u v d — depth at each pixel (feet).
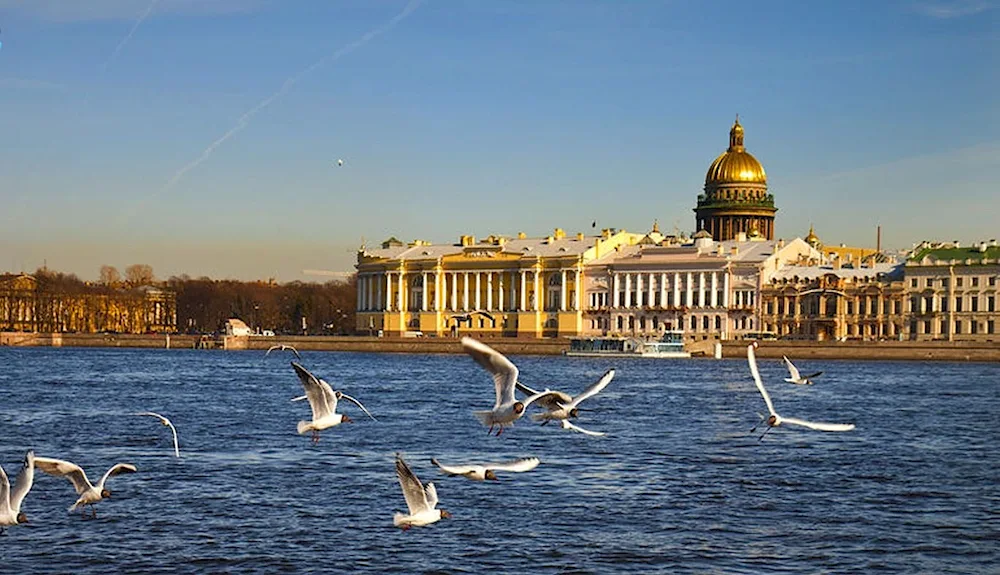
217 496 181.78
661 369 595.47
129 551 149.79
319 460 218.79
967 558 149.89
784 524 166.71
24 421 288.92
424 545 153.07
